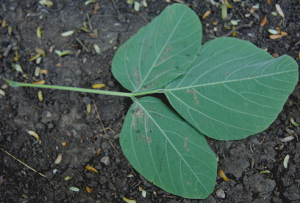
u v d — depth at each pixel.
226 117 0.56
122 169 0.58
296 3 0.62
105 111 0.60
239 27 0.61
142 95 0.60
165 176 0.56
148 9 0.63
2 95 0.61
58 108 0.60
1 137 0.60
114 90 0.60
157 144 0.56
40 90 0.61
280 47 0.61
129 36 0.62
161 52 0.58
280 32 0.61
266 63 0.56
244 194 0.57
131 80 0.58
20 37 0.63
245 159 0.58
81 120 0.60
